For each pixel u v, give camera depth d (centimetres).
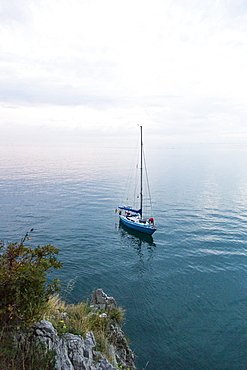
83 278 2547
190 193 7350
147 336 1725
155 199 6562
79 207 5600
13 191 7106
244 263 2980
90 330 945
